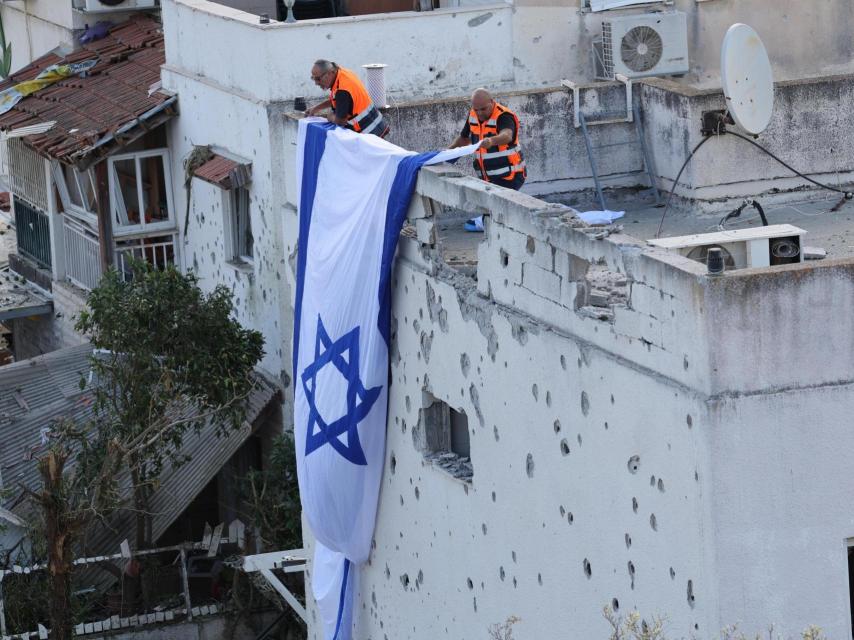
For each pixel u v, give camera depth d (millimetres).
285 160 32312
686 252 23484
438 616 26453
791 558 18906
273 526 38062
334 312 27781
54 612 32906
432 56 38406
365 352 27188
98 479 34188
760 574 18828
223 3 46094
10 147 54438
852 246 27359
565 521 21938
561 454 21844
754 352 18391
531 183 32344
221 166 40531
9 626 37562
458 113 31812
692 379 18688
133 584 38875
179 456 40281
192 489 39156
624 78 32469
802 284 18359
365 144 26891
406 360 26641
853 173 31422
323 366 28297
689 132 30766
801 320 18438
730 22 38844
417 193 25391
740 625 18875
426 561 26719
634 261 19656
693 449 18734
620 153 32625
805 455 18734
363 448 27609
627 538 20422
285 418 40156
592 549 21297
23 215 55031
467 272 26484
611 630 20953
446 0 44500
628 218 31219
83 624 37656
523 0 38625
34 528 37344
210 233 43312
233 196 41906
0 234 60375
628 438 20109
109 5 52562
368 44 37969
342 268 27500
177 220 45844
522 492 23062
